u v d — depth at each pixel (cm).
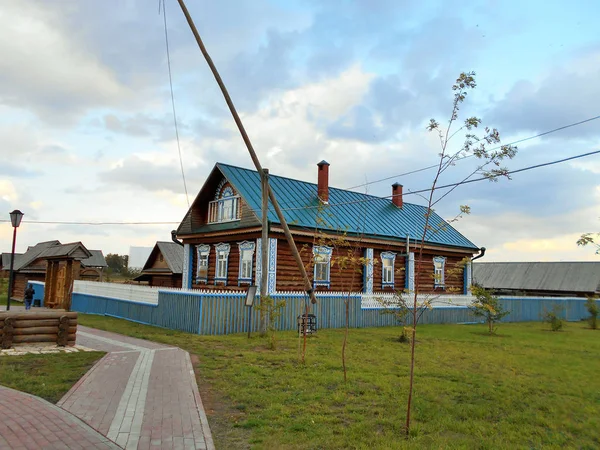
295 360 1134
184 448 554
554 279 4731
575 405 802
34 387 798
